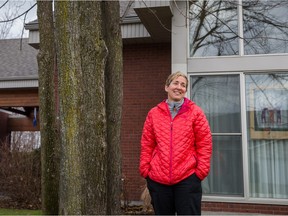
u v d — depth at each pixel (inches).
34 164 289.1
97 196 110.0
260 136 231.3
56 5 113.7
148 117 117.1
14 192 282.7
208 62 237.5
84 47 114.5
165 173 107.1
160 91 302.4
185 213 105.3
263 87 232.5
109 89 151.9
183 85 114.0
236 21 242.2
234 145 231.1
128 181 281.9
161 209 109.0
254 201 223.6
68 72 109.6
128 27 293.7
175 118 111.1
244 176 225.5
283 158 227.9
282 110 229.5
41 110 177.5
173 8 241.8
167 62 304.8
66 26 111.3
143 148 116.3
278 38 235.8
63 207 106.5
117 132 149.8
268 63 229.5
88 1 116.0
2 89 400.2
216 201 228.5
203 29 247.1
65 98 109.0
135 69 309.9
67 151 107.0
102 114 114.6
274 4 239.3
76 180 106.0
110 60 152.9
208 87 237.9
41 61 179.3
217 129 234.1
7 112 499.5
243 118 229.1
